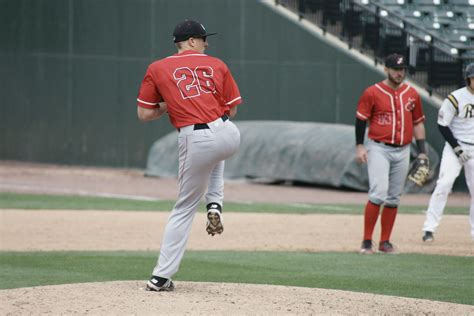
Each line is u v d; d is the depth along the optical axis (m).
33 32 80.44
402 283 25.67
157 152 72.44
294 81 76.81
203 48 21.84
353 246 34.22
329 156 63.38
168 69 21.09
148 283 21.20
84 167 79.44
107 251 32.38
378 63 72.00
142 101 21.45
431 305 20.56
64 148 80.00
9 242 34.47
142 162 79.38
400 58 31.52
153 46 79.06
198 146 20.75
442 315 19.48
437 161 61.00
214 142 20.77
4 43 81.25
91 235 36.72
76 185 62.94
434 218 35.16
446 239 36.19
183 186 21.22
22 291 20.89
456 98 33.28
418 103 32.62
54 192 57.53
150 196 56.03
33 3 80.31
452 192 63.12
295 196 58.19
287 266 28.95
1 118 81.56
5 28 81.12
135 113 79.31
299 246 34.12
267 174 66.75
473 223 34.00
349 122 73.44
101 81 79.50
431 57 65.81
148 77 21.31
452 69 64.94
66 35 79.69
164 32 78.88
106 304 19.30
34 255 31.09
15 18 80.88
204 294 20.84
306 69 76.12
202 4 78.75
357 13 73.81
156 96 21.44
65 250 32.50
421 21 76.06
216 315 18.36
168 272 21.14
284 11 77.88
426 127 64.44
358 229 39.47
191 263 29.55
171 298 20.09
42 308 18.86
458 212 48.78
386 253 32.22
